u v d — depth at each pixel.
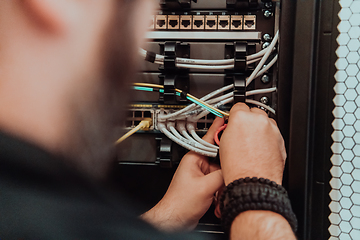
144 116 0.69
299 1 0.48
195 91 0.66
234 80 0.61
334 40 0.47
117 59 0.32
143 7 0.34
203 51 0.65
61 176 0.29
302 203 0.49
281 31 0.51
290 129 0.50
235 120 0.47
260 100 0.65
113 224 0.29
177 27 0.65
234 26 0.64
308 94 0.49
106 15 0.30
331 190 0.48
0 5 0.27
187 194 0.53
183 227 0.52
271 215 0.35
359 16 0.46
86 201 0.29
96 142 0.33
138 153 0.69
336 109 0.47
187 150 0.67
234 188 0.38
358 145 0.46
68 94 0.29
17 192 0.27
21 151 0.27
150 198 0.69
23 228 0.26
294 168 0.50
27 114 0.28
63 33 0.28
